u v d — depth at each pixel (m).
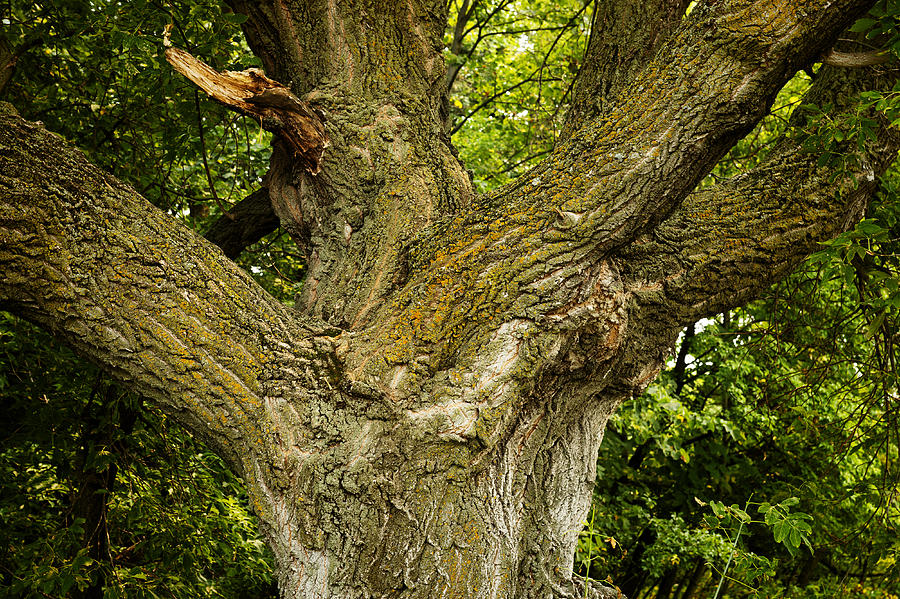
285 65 2.99
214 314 2.11
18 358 4.15
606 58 3.04
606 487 9.16
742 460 9.31
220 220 3.98
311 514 2.08
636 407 7.25
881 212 3.32
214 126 4.36
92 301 1.96
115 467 4.26
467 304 2.23
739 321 8.05
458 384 2.15
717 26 2.22
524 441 2.44
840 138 2.35
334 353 2.24
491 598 2.14
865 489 4.64
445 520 2.11
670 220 2.58
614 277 2.31
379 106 2.82
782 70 2.21
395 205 2.66
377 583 2.05
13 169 1.89
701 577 12.16
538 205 2.26
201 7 3.07
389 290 2.48
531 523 2.43
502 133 8.05
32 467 4.57
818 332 5.34
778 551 9.03
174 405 2.08
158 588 4.08
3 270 1.87
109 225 2.02
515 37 8.09
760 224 2.58
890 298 2.26
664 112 2.23
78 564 3.33
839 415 7.47
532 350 2.18
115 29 3.05
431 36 3.03
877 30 2.24
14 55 3.86
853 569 10.22
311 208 2.86
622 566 10.17
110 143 4.73
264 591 6.82
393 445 2.11
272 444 2.09
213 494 4.86
